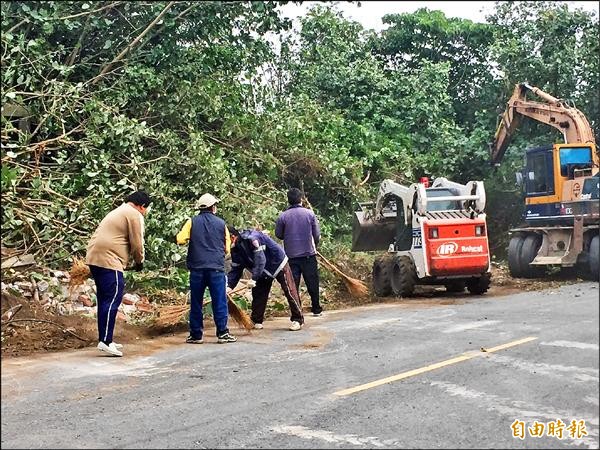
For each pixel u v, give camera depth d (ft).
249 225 36.83
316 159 43.93
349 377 19.36
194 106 38.88
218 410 16.98
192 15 39.32
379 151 51.19
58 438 15.43
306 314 32.01
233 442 14.75
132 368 21.91
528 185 44.52
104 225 23.97
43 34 36.50
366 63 57.93
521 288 38.81
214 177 36.60
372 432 14.84
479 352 20.67
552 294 34.14
